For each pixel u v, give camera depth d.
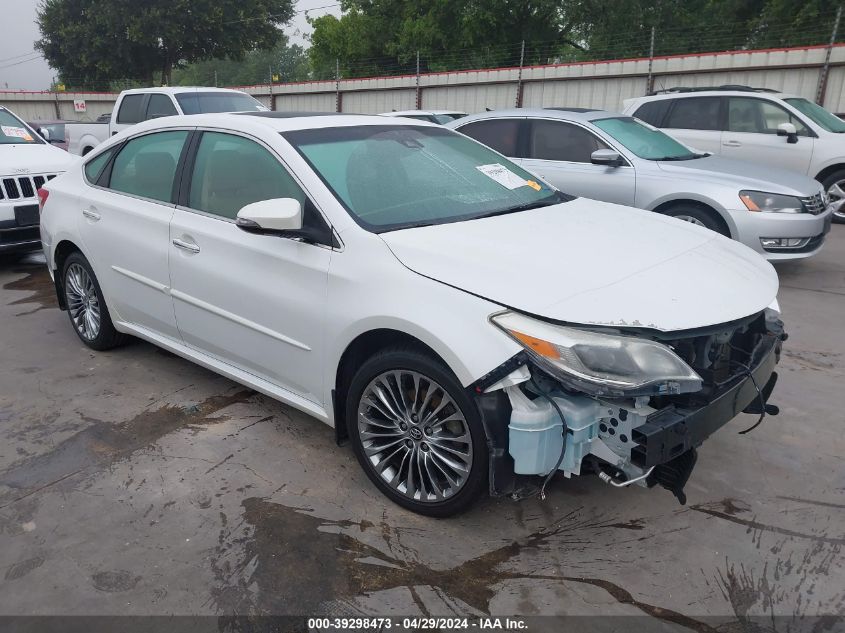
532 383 2.52
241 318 3.43
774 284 2.95
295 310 3.13
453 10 28.09
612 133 6.88
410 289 2.70
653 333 2.40
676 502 3.04
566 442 2.53
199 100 10.99
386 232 2.95
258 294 3.29
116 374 4.44
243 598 2.46
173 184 3.86
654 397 2.54
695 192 6.25
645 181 6.48
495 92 20.02
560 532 2.83
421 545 2.75
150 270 3.94
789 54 14.72
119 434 3.65
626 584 2.53
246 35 34.59
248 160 3.46
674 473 2.55
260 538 2.79
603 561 2.66
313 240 3.05
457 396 2.60
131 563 2.65
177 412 3.90
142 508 3.00
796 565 2.63
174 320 3.90
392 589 2.51
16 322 5.51
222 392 4.17
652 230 3.28
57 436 3.63
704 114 9.66
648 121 10.02
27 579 2.56
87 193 4.48
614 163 6.45
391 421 2.96
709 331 2.47
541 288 2.52
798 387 4.19
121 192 4.24
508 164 4.04
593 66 17.84
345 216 3.01
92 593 2.49
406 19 30.22
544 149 7.16
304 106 24.84
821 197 6.45
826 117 9.55
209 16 32.59
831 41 14.16
